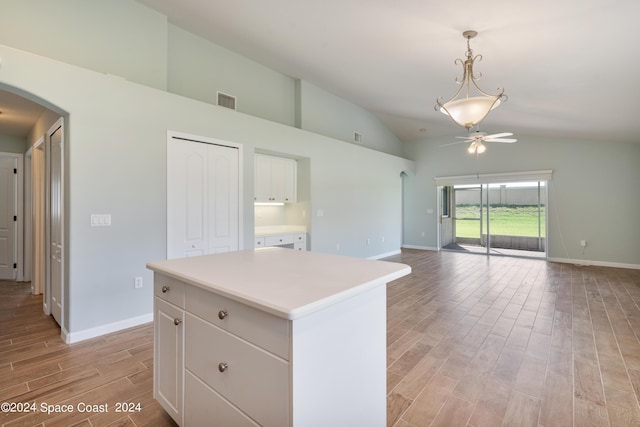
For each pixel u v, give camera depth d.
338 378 1.19
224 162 3.76
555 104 4.07
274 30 3.44
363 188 6.48
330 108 5.90
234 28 3.63
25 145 4.90
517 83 3.55
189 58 3.93
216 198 3.67
